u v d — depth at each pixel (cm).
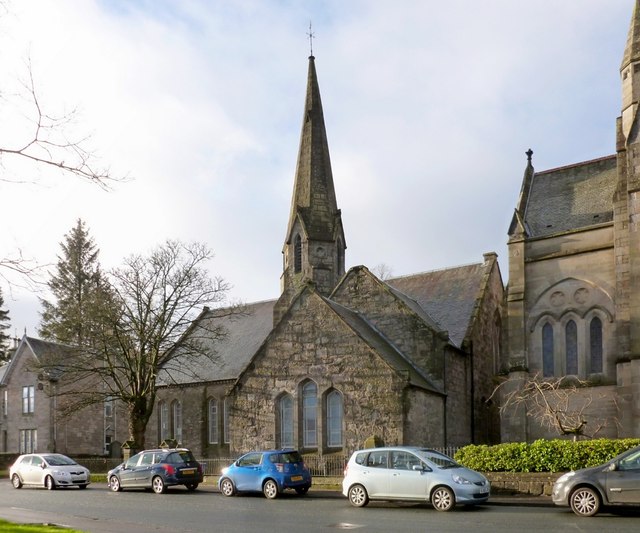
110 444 5962
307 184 5088
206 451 5341
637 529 1736
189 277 4691
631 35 3412
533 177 3959
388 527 1881
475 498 2284
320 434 3556
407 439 3344
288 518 2136
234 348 5631
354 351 3522
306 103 5281
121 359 4822
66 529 1645
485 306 4412
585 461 2578
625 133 3306
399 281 4906
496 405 4438
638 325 3031
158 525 2033
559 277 3472
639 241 3086
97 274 7694
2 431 6231
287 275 5041
